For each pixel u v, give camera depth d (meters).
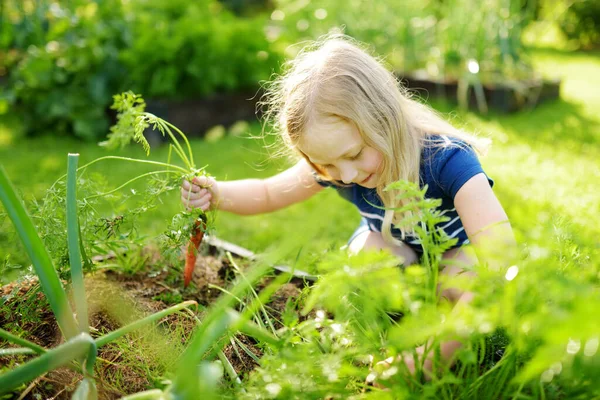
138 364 1.24
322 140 1.41
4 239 2.24
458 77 4.87
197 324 1.36
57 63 3.95
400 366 0.96
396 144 1.46
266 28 5.18
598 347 0.76
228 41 4.16
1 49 4.50
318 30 5.14
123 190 2.98
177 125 4.04
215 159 3.51
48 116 3.96
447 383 1.01
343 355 1.00
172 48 3.97
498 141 3.70
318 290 0.96
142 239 1.53
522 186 2.80
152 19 4.19
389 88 1.48
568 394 0.99
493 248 1.04
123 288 1.63
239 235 2.52
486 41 5.00
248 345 1.39
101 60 3.96
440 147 1.51
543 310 0.78
